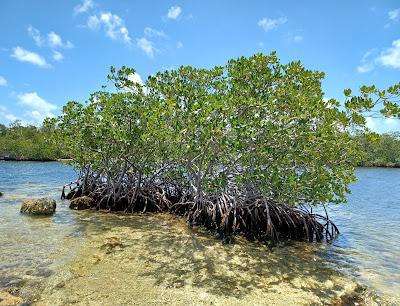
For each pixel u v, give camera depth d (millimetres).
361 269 8562
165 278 7293
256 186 10570
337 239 11625
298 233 11242
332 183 9680
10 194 18609
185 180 14500
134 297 6348
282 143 9148
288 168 10148
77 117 14227
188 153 10906
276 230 11180
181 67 11406
